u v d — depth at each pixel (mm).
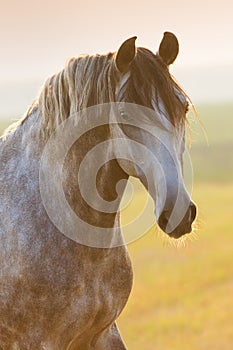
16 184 8508
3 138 8875
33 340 8375
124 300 8703
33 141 8492
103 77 7648
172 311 35094
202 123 7656
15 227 8367
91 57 7832
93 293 8336
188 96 7590
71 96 7922
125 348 8969
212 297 37031
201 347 28688
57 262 8195
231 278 41031
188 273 42594
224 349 28234
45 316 8281
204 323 32375
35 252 8242
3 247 8430
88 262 8273
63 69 8055
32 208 8367
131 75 7438
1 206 8523
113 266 8469
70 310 8266
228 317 33219
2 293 8438
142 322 33250
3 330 8578
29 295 8273
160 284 40219
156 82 7383
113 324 8984
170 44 7801
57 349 8383
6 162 8680
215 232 54969
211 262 44812
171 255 47312
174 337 30516
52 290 8211
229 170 99062
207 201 72000
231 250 48438
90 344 8734
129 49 7438
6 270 8398
